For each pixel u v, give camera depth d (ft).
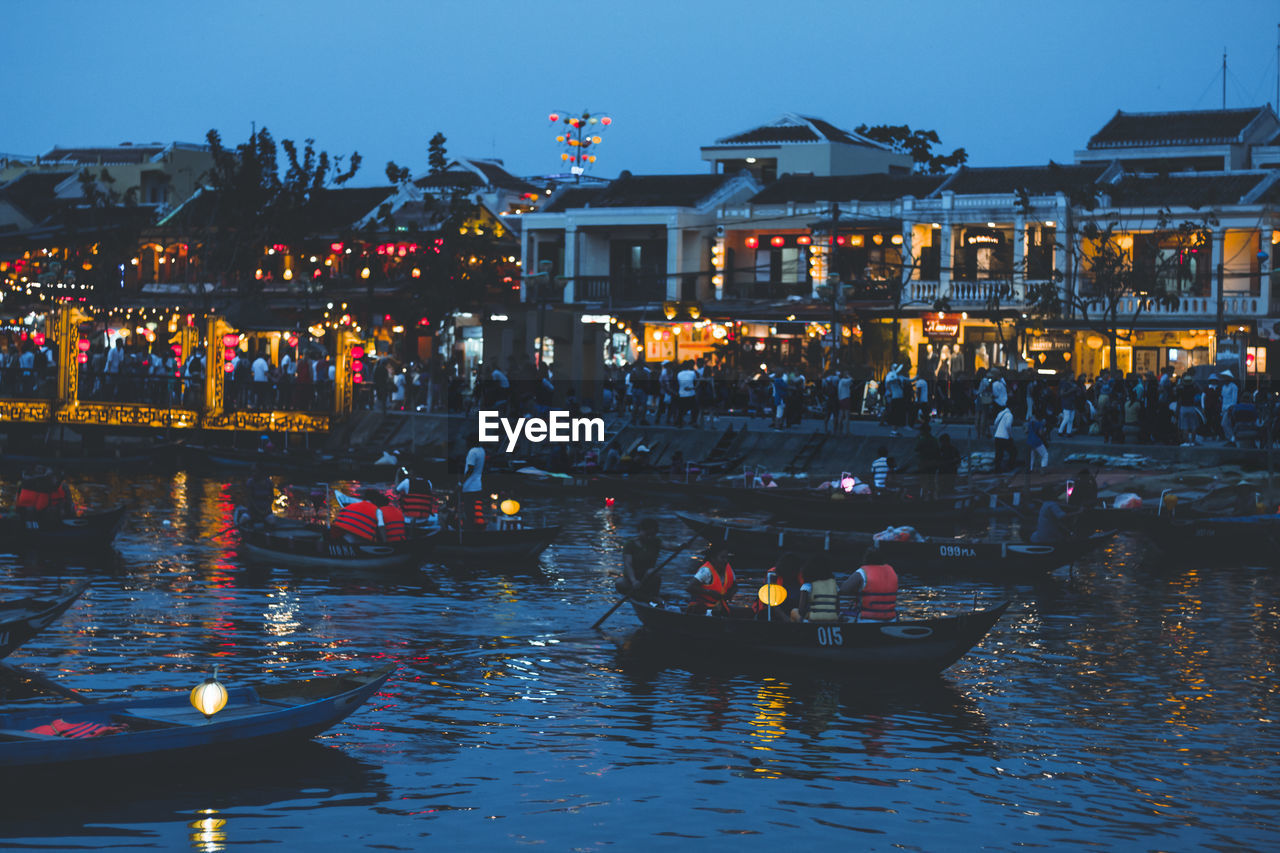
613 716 87.81
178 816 67.51
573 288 347.97
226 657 102.78
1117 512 170.30
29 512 147.74
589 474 225.15
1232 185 294.25
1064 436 219.61
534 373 245.45
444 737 82.48
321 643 108.06
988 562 141.79
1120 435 216.33
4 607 95.09
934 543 143.23
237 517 149.38
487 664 101.71
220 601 124.06
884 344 303.89
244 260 346.74
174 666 99.55
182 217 369.71
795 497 180.45
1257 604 130.82
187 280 359.05
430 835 66.33
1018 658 106.83
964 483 200.64
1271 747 83.66
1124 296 286.05
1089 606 129.08
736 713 88.84
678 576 147.33
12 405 263.08
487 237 332.60
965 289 300.61
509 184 398.21
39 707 75.25
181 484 227.61
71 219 373.61
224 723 72.90
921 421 226.38
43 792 69.67
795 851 65.36
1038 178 314.96
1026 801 73.05
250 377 274.98
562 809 70.38
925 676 98.43
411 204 373.20
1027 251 301.02
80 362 266.36
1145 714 90.79
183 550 153.48
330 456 243.81
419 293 322.34
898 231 312.09
